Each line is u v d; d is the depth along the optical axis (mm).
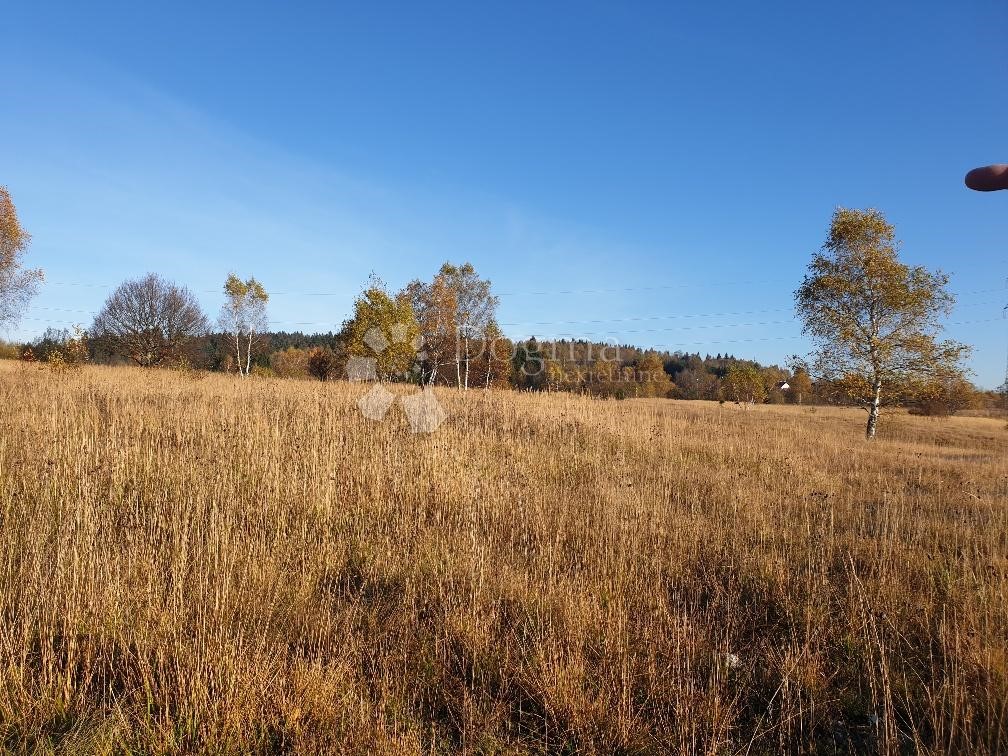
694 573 4566
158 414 9195
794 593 4176
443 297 33594
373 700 2811
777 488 7551
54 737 2490
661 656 3266
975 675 3064
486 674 3059
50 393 11047
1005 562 4320
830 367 22250
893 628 3547
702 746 2596
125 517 4641
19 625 3105
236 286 35969
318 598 3770
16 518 4461
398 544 4613
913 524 5926
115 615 3174
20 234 22531
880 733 2775
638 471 8031
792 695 3035
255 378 20734
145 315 40812
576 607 3541
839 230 21391
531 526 5254
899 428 28359
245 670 2750
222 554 3855
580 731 2641
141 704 2650
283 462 6125
